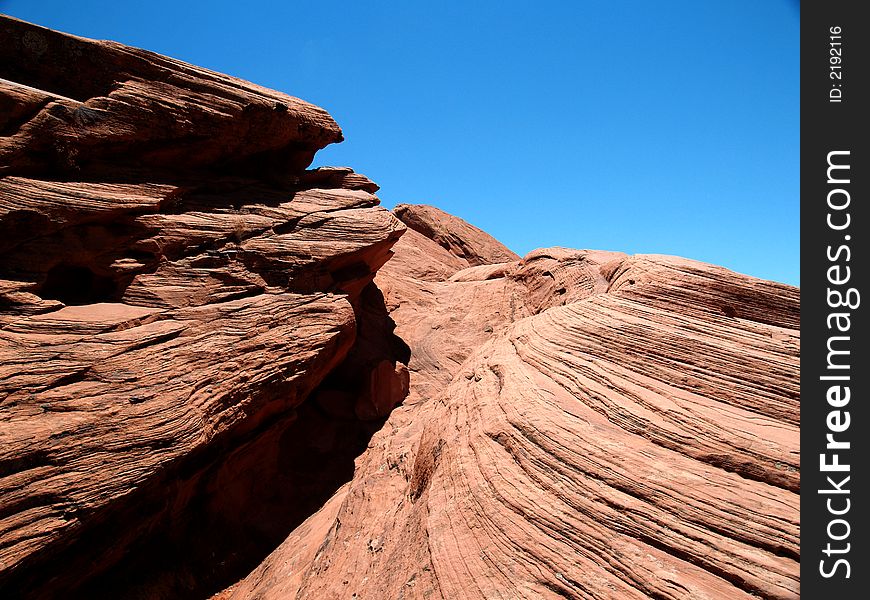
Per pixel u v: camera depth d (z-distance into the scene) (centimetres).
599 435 859
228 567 1366
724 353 968
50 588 1034
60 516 1020
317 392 1989
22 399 1093
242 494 1546
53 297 1423
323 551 1170
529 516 781
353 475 1691
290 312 1681
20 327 1238
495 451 946
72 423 1108
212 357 1422
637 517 714
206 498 1433
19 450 1016
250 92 1906
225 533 1439
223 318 1536
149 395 1240
